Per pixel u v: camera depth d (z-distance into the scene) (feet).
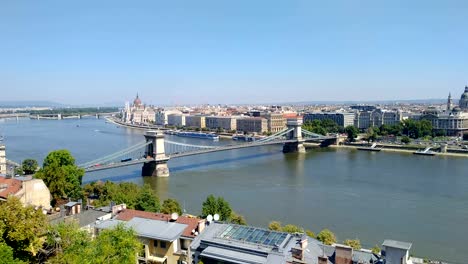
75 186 444.14
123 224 214.07
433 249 362.33
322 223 437.99
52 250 220.84
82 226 257.55
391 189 610.24
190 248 215.31
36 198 366.22
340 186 634.43
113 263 188.24
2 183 374.02
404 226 427.33
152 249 230.48
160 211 378.32
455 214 471.21
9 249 186.91
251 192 593.83
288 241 205.26
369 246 367.25
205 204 356.38
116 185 482.28
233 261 193.98
